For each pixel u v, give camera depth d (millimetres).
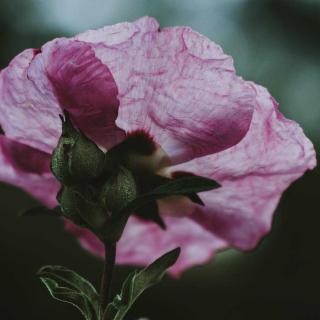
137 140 206
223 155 213
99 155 201
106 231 207
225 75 195
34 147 228
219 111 199
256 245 248
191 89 197
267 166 219
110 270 211
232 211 241
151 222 258
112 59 195
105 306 212
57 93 200
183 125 203
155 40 194
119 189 205
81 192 205
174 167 213
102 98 197
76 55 194
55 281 214
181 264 272
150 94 199
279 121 206
